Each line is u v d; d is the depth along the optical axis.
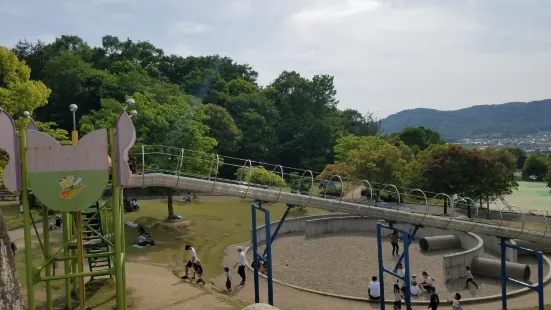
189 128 47.56
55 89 77.56
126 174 16.97
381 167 51.00
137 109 47.53
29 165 15.84
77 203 16.16
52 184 15.96
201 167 46.56
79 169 16.16
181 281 25.72
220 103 90.69
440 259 35.50
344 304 24.53
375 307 24.25
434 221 30.17
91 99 77.81
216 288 25.92
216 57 115.12
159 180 26.11
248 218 47.03
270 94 98.31
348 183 54.38
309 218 46.25
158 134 47.38
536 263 35.47
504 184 50.66
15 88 33.88
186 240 37.09
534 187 97.00
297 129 92.94
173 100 53.44
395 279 30.06
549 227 42.94
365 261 34.62
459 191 50.03
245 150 83.06
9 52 36.22
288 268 32.56
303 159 88.38
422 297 26.34
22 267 25.84
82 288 18.84
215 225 42.69
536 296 26.42
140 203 50.66
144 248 33.88
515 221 47.44
